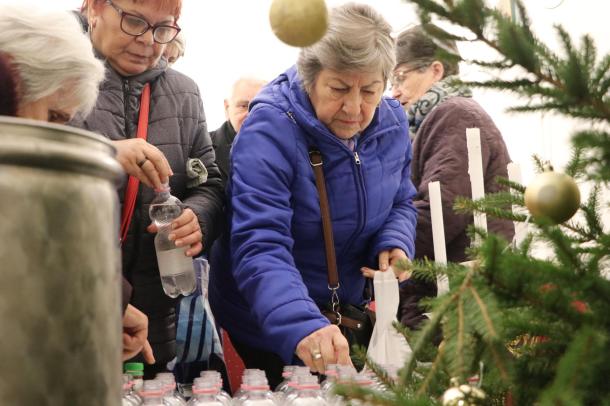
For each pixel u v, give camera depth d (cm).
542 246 80
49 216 37
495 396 78
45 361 36
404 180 218
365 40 182
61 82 125
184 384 195
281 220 184
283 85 198
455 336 65
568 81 72
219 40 375
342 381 72
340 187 194
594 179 79
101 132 182
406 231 208
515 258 67
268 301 174
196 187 200
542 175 76
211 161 204
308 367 164
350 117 188
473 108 254
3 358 36
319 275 198
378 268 204
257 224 182
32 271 36
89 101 136
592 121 76
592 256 77
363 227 198
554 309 69
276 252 180
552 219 75
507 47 73
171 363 193
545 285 69
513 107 81
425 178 251
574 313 70
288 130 190
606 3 292
